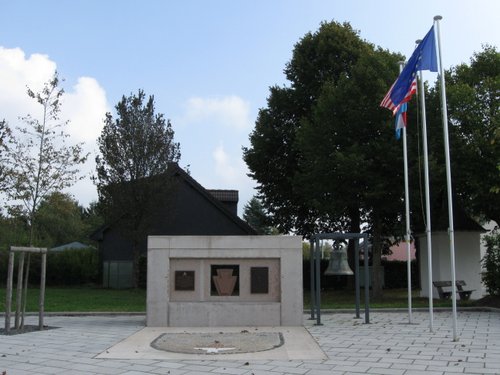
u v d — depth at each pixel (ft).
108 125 100.78
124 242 112.27
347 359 31.42
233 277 48.52
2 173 65.82
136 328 46.55
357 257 53.78
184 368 29.07
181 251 48.37
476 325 47.39
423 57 41.09
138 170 98.99
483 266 67.15
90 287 110.93
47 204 70.44
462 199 77.00
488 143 67.87
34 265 113.70
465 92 71.10
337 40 99.81
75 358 32.17
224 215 111.65
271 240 48.49
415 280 110.93
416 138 70.44
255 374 27.43
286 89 103.14
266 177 104.88
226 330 45.09
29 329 45.57
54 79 75.10
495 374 27.12
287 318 47.67
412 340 38.68
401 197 72.64
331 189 74.54
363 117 73.41
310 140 77.15
